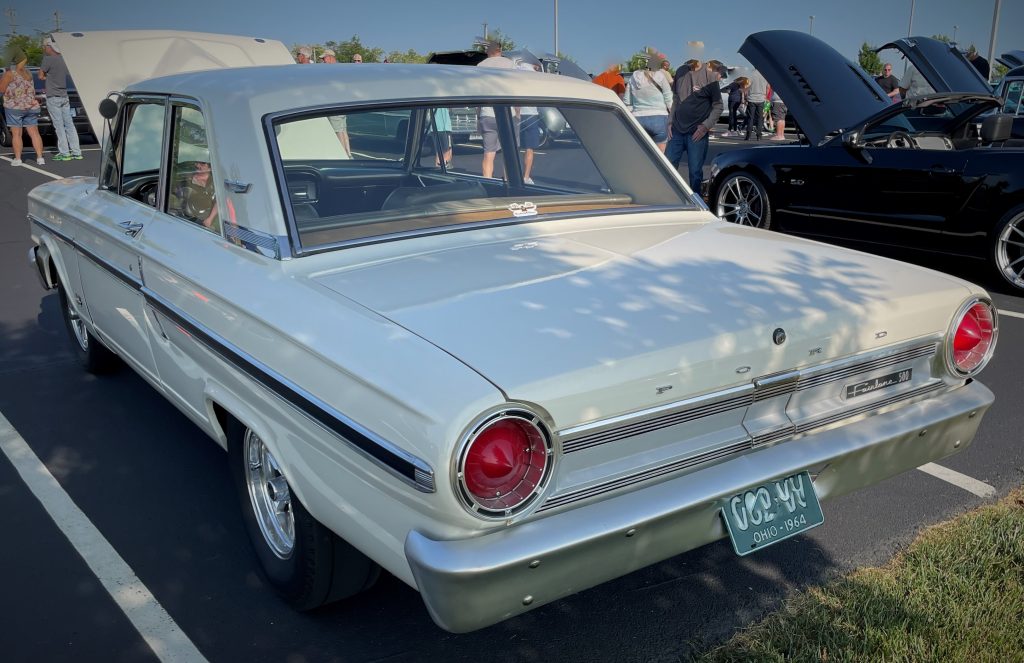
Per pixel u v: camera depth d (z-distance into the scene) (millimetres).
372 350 2084
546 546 1913
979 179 6191
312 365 2230
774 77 7266
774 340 2268
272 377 2387
